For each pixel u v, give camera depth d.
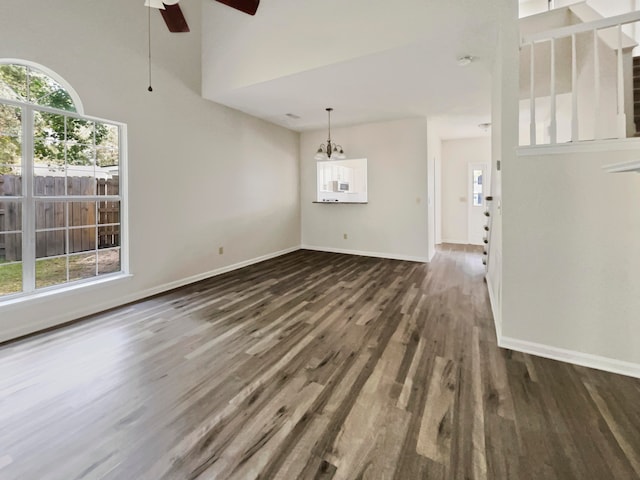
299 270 5.04
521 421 1.65
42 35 2.79
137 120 3.60
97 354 2.40
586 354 2.19
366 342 2.56
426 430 1.59
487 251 4.36
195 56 4.26
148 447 1.51
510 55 2.39
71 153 3.18
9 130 2.76
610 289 2.12
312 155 6.68
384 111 5.09
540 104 4.43
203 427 1.63
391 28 2.97
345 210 6.41
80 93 3.06
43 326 2.86
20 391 1.95
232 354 2.39
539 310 2.33
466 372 2.12
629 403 1.78
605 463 1.39
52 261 3.09
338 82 3.83
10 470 1.38
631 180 2.03
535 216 2.31
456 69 3.45
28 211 2.88
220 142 4.75
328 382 2.02
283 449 1.49
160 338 2.67
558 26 3.72
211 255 4.68
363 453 1.46
